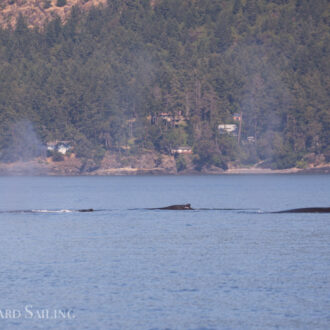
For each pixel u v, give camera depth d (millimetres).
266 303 125438
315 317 116938
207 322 114875
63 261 165750
